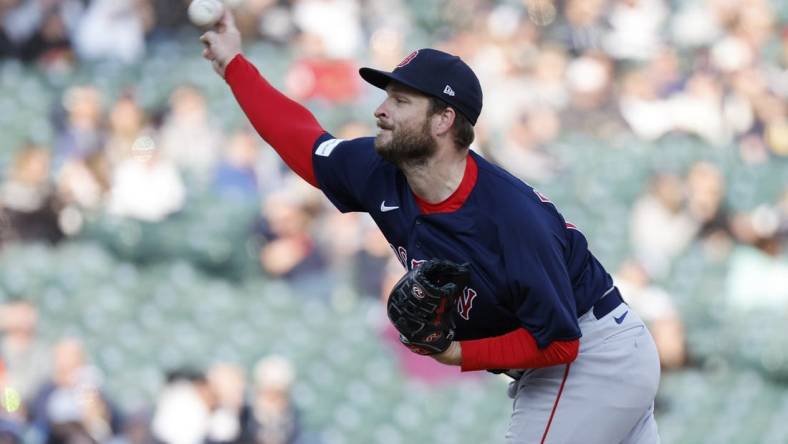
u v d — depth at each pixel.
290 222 36.31
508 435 13.38
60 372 28.66
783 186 43.62
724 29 50.53
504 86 42.72
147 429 29.12
